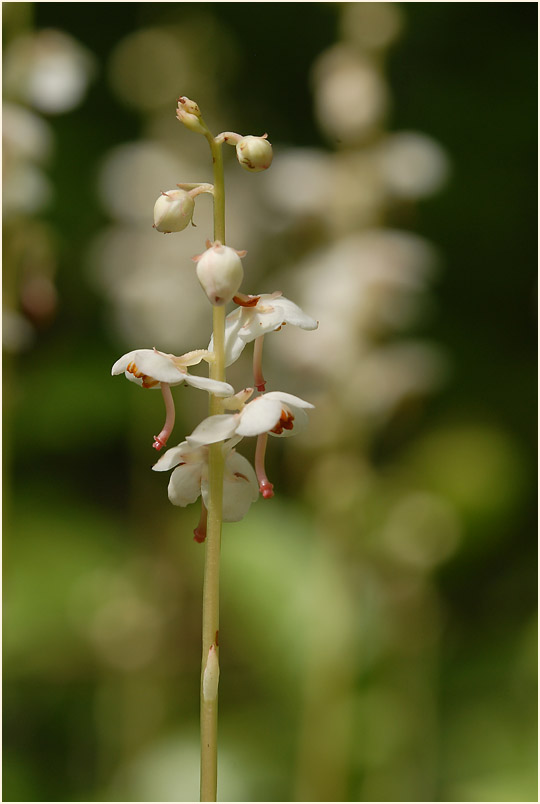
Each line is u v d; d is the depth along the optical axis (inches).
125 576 30.1
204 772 16.6
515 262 39.4
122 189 31.6
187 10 36.2
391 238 26.3
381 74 26.3
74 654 28.7
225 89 35.0
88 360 35.3
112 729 27.7
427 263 26.5
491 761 25.1
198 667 29.3
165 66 31.3
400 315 26.5
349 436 26.0
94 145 38.1
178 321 31.3
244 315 16.9
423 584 27.1
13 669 27.9
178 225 16.7
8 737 27.2
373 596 27.0
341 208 26.3
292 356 26.1
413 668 26.5
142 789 25.6
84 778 26.9
